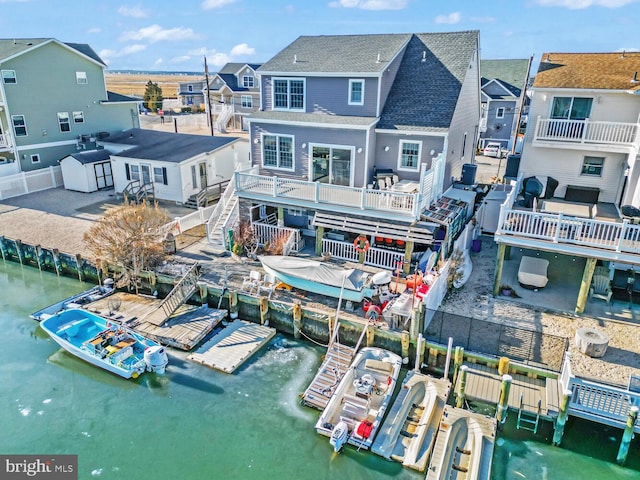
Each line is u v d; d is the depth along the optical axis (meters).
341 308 16.58
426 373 14.56
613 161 19.39
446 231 17.78
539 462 11.51
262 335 16.53
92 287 20.45
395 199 18.27
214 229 22.70
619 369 13.12
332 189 19.39
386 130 20.20
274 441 12.20
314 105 22.00
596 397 11.75
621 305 16.50
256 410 13.24
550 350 13.95
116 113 38.69
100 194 31.38
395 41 22.92
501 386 12.31
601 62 20.86
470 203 21.34
